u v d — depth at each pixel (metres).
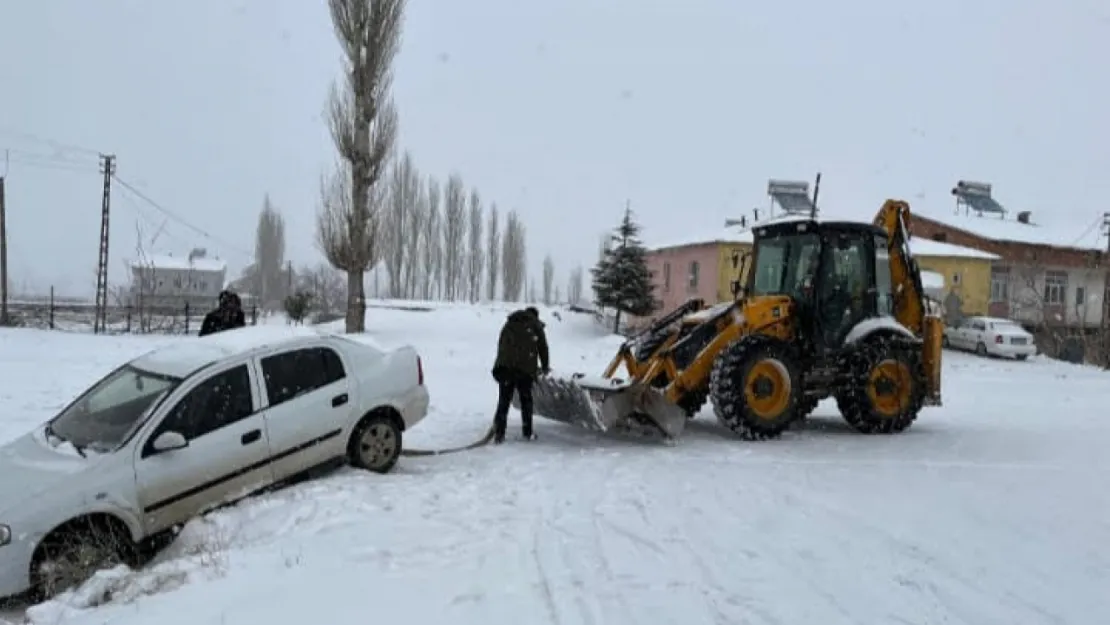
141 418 6.67
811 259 11.41
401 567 5.43
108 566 5.92
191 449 6.77
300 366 7.75
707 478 8.20
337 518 6.49
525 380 10.24
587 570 5.38
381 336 27.42
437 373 17.44
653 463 8.92
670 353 10.83
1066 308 39.75
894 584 5.15
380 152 26.45
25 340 21.09
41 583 5.86
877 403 11.35
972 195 47.16
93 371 15.15
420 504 6.94
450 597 4.88
